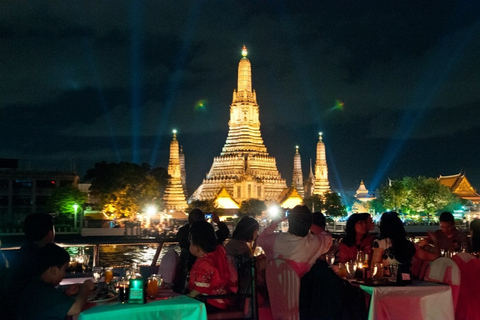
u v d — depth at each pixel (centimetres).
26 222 1178
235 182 14688
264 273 1349
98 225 9250
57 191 9025
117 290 1088
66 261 1004
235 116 15762
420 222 11475
